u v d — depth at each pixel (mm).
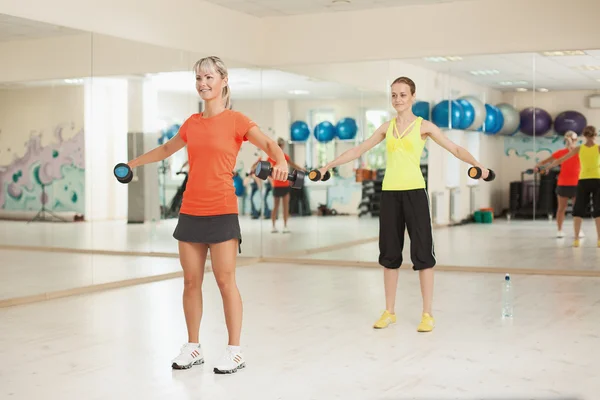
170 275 8516
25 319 5969
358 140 9391
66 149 7375
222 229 4305
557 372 4297
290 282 7871
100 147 7742
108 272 7738
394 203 5523
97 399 3836
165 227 8461
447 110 9016
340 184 9391
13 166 6895
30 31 7012
